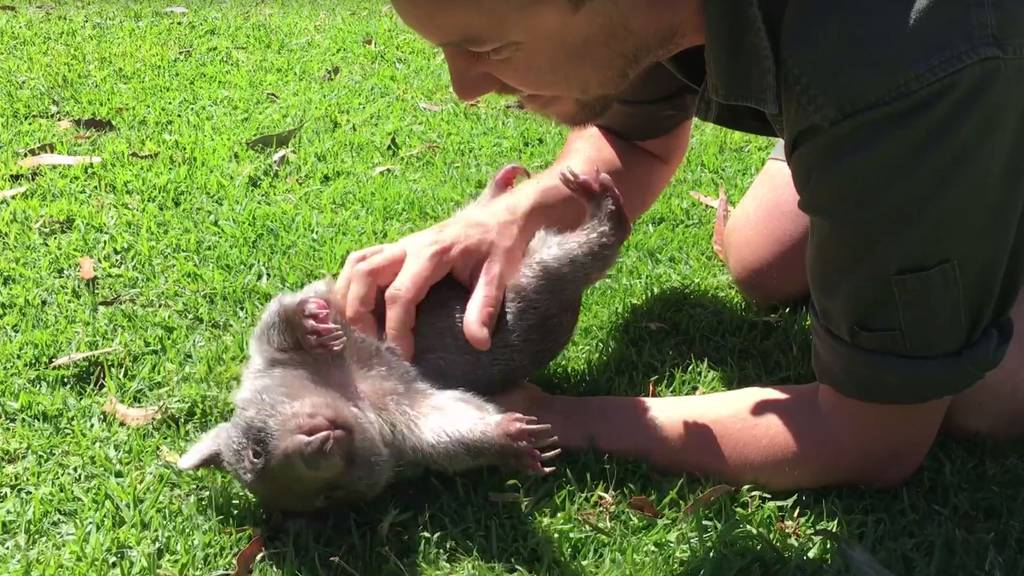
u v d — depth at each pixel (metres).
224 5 2.47
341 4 2.49
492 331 0.85
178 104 1.65
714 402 0.82
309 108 1.63
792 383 0.94
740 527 0.73
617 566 0.71
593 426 0.83
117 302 1.08
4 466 0.84
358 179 1.36
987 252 0.65
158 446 0.87
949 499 0.77
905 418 0.74
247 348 0.98
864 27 0.60
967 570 0.70
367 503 0.81
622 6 0.64
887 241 0.64
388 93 1.72
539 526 0.76
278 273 1.12
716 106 0.80
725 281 1.11
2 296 1.07
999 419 0.82
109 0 2.51
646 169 1.00
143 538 0.76
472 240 0.86
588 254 0.88
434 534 0.76
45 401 0.91
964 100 0.59
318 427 0.78
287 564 0.73
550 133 1.51
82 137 1.51
